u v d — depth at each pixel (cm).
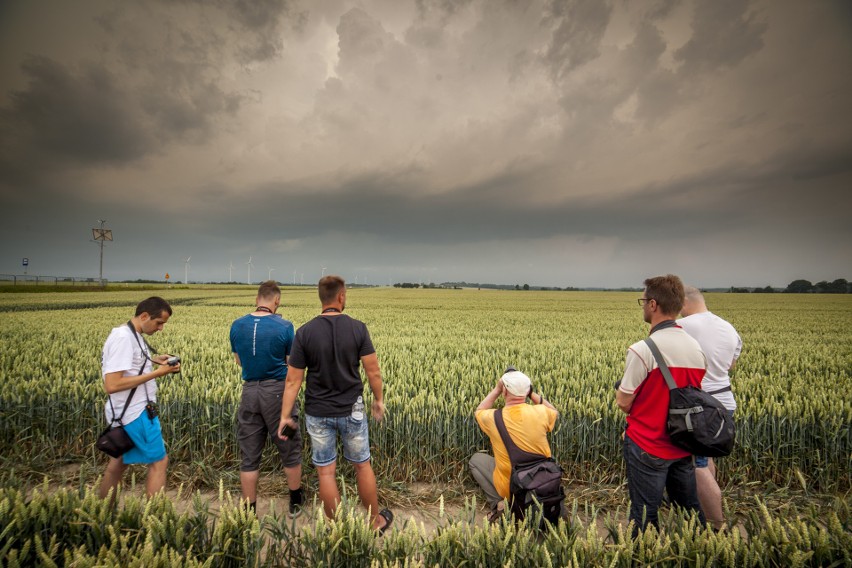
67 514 222
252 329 364
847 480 434
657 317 289
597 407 457
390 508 397
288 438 336
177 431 474
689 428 253
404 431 454
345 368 332
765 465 445
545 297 5850
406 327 1543
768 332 1617
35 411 485
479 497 414
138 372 324
